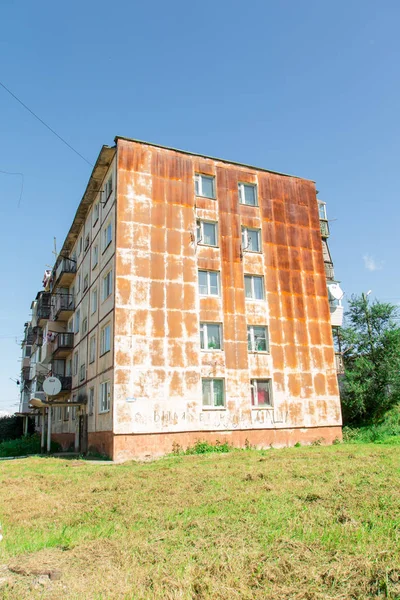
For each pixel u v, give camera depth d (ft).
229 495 31.63
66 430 108.06
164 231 77.87
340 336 105.40
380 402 97.71
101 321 81.25
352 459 49.93
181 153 83.15
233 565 18.30
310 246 91.71
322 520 24.07
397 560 17.87
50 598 16.67
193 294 77.46
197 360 74.79
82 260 104.88
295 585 16.70
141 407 69.46
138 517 27.68
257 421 77.15
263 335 82.74
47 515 30.55
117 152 78.13
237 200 86.38
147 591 16.89
